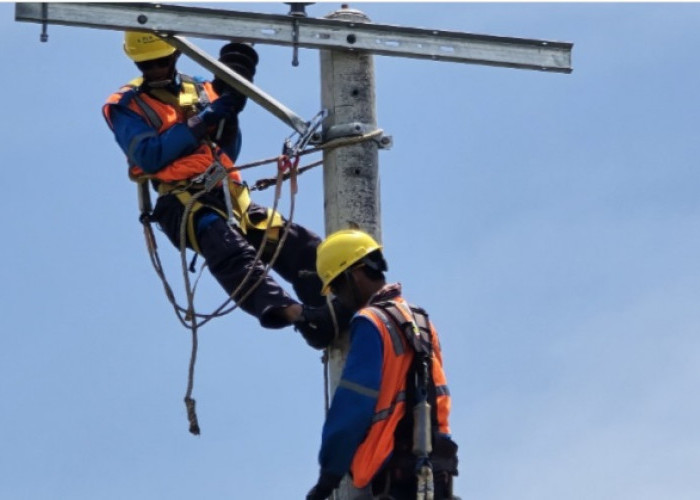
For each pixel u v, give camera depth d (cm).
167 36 1678
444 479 1497
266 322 1686
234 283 1716
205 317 1727
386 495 1482
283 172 1702
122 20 1662
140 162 1756
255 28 1683
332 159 1684
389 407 1484
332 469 1464
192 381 1741
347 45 1694
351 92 1694
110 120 1788
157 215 1775
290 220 1703
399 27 1717
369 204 1673
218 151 1769
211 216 1744
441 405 1516
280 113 1686
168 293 1772
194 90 1811
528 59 1762
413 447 1477
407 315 1508
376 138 1691
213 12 1681
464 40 1742
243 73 1755
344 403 1467
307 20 1691
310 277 1791
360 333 1493
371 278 1569
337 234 1584
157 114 1773
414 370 1495
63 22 1648
